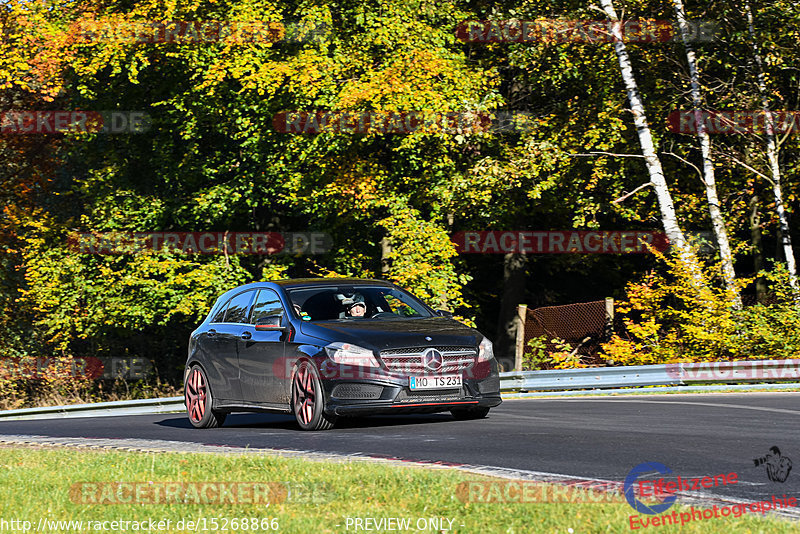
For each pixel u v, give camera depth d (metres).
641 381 56.66
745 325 62.31
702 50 83.88
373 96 81.50
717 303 63.19
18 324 119.88
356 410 34.72
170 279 93.56
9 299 118.06
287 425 41.75
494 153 91.19
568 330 68.25
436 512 20.34
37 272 102.56
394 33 84.62
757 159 84.31
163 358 121.19
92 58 93.56
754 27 77.88
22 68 95.88
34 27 97.19
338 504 21.52
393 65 83.56
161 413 64.81
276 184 94.12
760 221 96.88
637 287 65.75
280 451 30.75
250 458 28.33
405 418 40.34
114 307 97.19
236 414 53.84
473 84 85.88
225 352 40.78
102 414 73.94
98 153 107.25
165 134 100.00
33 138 111.88
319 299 38.81
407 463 27.31
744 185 90.75
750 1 77.12
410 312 39.25
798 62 79.81
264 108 89.12
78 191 112.94
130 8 96.12
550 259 109.19
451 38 88.31
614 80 89.00
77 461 30.19
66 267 101.69
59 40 92.44
